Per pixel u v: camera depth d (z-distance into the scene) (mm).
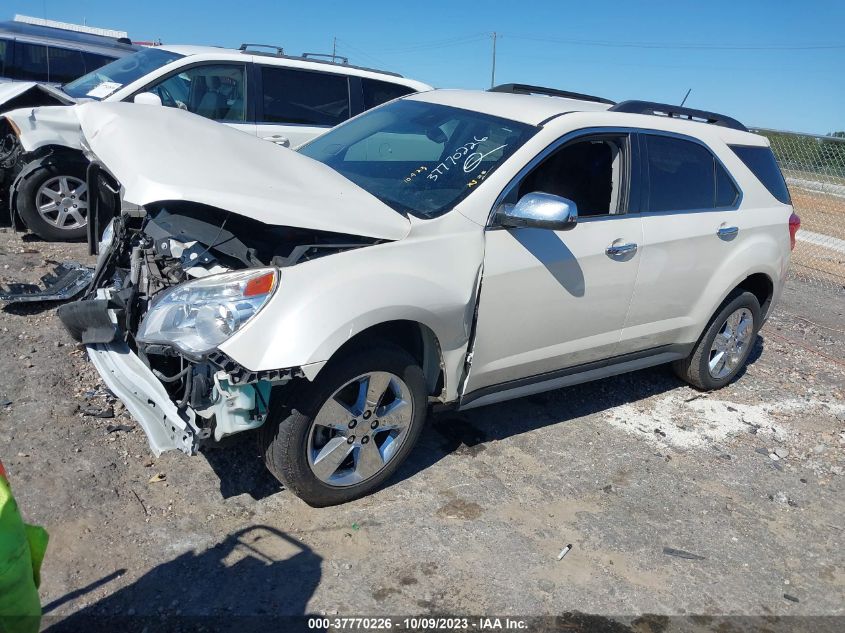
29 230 6785
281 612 2779
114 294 3633
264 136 7418
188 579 2879
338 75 7914
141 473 3463
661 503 3887
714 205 4828
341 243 3201
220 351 2789
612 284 4168
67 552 2910
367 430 3389
